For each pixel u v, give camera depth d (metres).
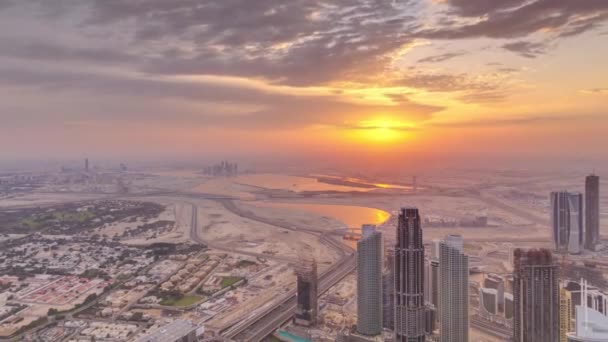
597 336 135.00
